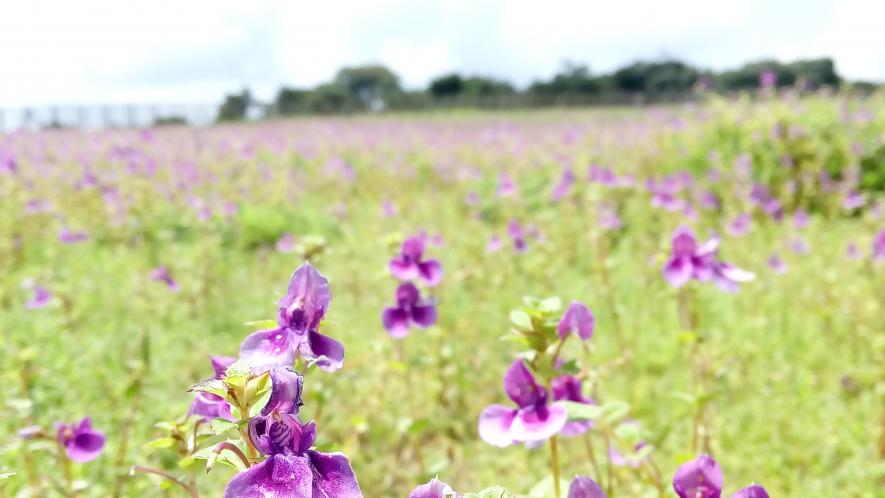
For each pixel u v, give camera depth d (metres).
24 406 3.32
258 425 1.43
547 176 13.26
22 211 9.74
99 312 6.74
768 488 4.00
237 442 1.51
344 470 1.43
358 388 4.94
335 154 18.06
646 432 3.38
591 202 8.98
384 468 4.09
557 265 8.07
